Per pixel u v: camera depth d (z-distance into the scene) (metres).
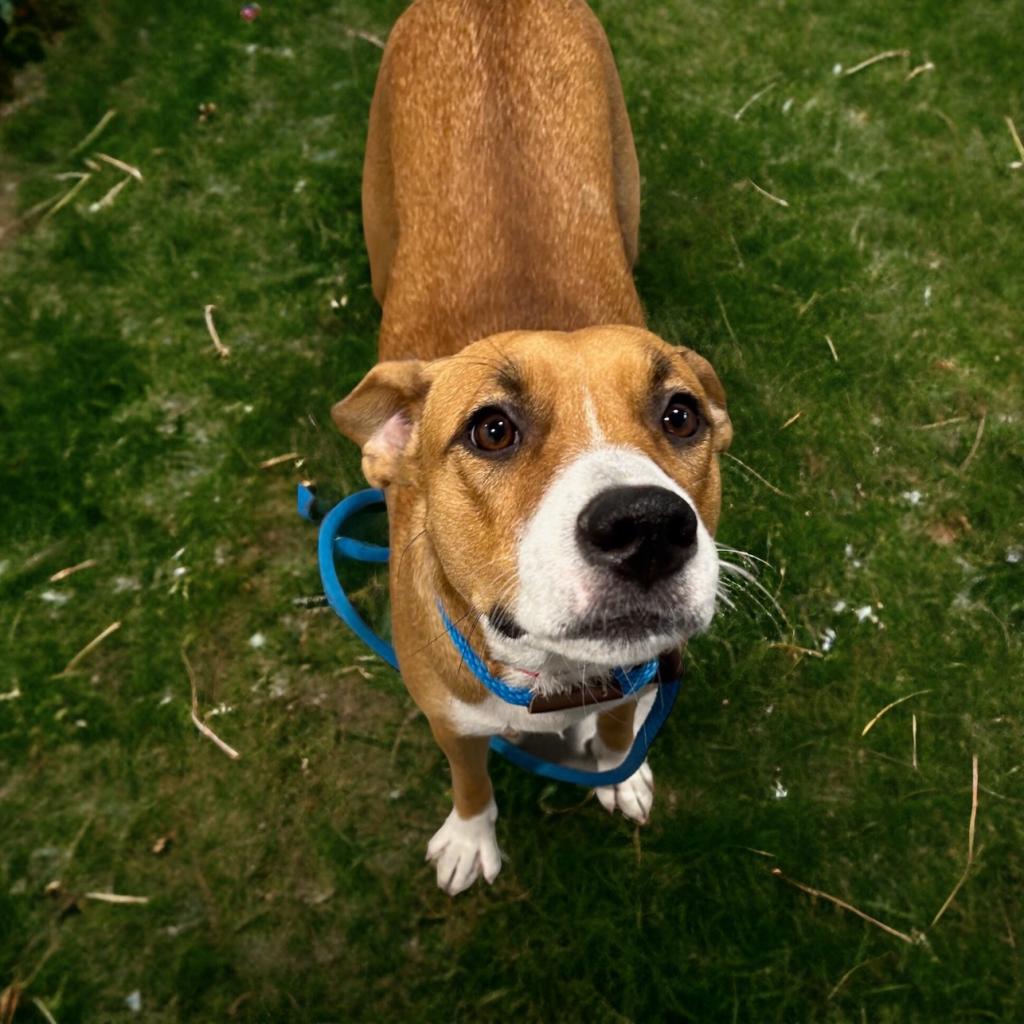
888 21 0.95
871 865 0.65
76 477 0.75
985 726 0.68
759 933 0.63
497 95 0.62
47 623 0.71
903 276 0.83
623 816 0.66
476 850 0.63
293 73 0.92
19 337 0.80
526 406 0.44
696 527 0.39
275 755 0.68
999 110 0.91
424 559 0.51
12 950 0.62
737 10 0.95
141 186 0.87
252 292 0.82
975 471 0.76
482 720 0.53
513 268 0.59
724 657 0.70
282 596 0.72
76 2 0.95
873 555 0.73
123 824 0.66
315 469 0.76
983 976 0.61
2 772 0.67
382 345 0.64
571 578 0.39
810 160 0.88
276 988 0.61
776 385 0.79
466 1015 0.61
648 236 0.85
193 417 0.78
